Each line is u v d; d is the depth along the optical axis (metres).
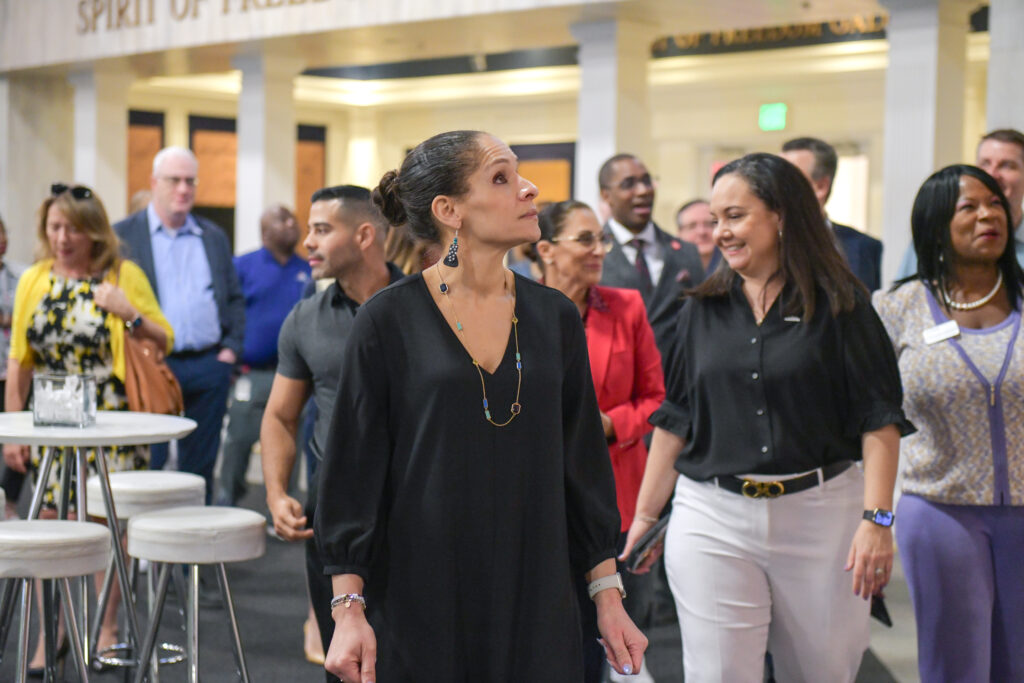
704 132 13.81
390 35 9.66
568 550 2.34
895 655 5.01
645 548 3.38
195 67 11.89
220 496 7.09
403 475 2.25
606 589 2.36
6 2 12.45
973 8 7.38
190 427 3.95
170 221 6.31
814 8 8.12
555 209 3.79
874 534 2.91
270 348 7.15
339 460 2.26
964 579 3.28
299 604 5.81
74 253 4.80
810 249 3.04
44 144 13.20
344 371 2.28
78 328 4.70
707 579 3.10
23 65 12.29
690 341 3.20
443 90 15.55
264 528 3.93
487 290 2.29
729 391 3.09
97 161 12.34
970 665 3.29
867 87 12.62
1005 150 4.64
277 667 4.87
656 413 3.32
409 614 2.22
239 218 11.23
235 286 6.48
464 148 2.25
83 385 3.86
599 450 2.41
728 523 3.08
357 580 2.25
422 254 2.42
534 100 15.31
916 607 3.37
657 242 5.54
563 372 2.33
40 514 4.59
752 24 8.80
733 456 3.07
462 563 2.23
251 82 11.05
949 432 3.29
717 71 13.01
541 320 2.32
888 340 3.03
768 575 3.08
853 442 3.05
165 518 3.85
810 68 12.34
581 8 8.27
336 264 3.55
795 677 3.15
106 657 4.79
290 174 11.23
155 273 6.24
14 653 4.86
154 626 3.93
